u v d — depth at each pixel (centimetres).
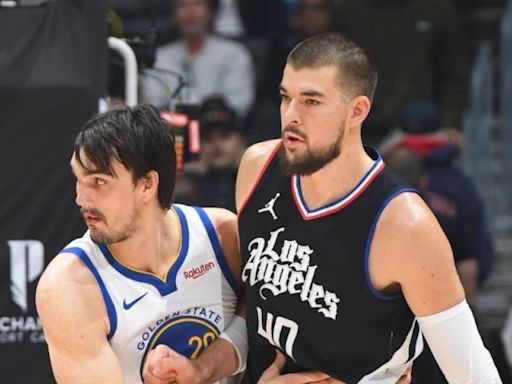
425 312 619
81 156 598
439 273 612
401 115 1291
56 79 740
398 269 614
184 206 675
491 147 1755
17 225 746
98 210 604
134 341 633
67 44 748
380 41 1449
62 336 605
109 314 624
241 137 1435
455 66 1470
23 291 750
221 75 1519
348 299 623
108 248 630
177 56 1520
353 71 608
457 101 1472
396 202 620
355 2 1459
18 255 748
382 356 643
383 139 1455
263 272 644
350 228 622
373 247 618
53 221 748
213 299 661
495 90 1836
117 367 611
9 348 751
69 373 607
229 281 671
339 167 625
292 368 666
